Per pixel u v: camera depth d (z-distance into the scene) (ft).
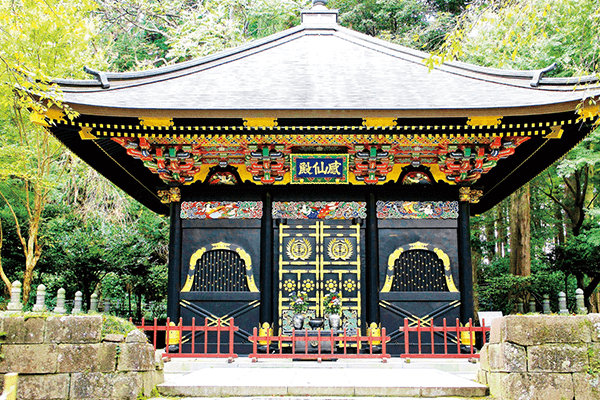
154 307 71.77
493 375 22.61
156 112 33.50
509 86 41.06
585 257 68.74
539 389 21.03
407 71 45.78
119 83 41.16
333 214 39.75
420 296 38.34
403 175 40.42
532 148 40.52
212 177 40.42
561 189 84.33
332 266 39.04
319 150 39.88
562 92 36.81
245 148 38.99
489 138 37.68
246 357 35.63
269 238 39.40
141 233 70.95
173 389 23.18
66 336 22.03
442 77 44.09
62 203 69.36
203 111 33.53
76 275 63.87
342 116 33.73
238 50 49.11
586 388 21.06
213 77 43.88
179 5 82.89
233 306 38.29
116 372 21.88
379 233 39.68
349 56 49.65
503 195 51.60
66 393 21.49
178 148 38.68
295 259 39.17
